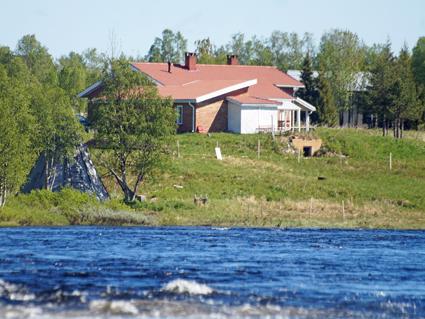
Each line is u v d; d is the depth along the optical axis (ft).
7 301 317.01
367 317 317.63
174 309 311.88
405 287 382.22
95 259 437.58
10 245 491.72
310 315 314.35
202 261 440.45
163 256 457.27
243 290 355.15
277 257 466.29
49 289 343.46
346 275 409.08
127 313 303.68
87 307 309.63
